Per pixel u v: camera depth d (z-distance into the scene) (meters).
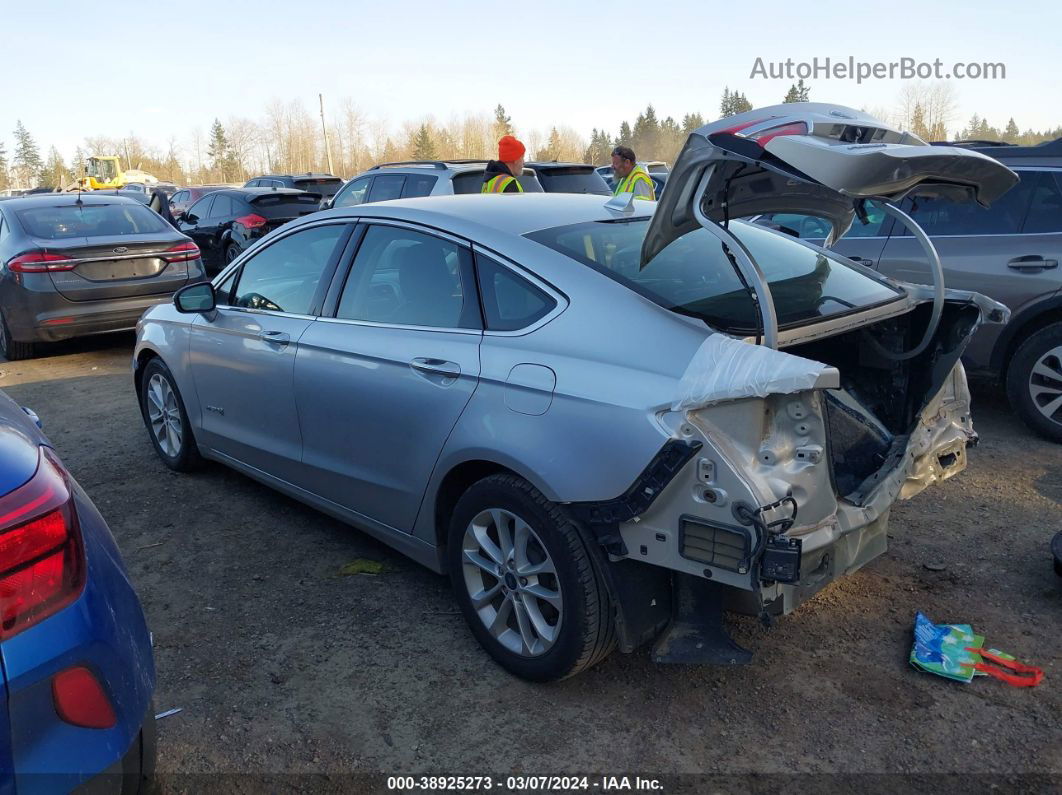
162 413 5.24
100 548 2.06
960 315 3.35
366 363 3.49
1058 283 5.00
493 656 3.15
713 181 2.82
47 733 1.75
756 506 2.38
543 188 12.34
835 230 3.60
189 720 2.90
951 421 3.40
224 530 4.43
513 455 2.85
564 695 2.99
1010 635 3.22
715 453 2.44
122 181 50.94
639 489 2.57
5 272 8.28
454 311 3.27
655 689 3.01
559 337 2.88
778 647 3.22
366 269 3.71
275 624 3.51
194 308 4.41
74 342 9.70
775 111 2.70
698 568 2.53
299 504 4.75
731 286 3.05
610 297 2.86
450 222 3.40
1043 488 4.51
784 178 2.89
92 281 8.34
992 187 2.98
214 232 15.16
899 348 3.52
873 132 2.77
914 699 2.89
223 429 4.59
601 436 2.63
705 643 2.75
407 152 89.06
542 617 2.99
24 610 1.76
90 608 1.89
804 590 2.62
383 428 3.44
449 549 3.25
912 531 4.10
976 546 3.92
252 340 4.18
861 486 2.92
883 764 2.59
